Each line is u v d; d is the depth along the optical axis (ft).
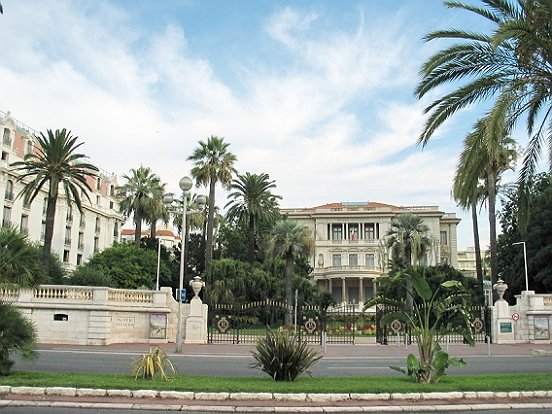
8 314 40.75
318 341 104.88
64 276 153.89
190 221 225.56
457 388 37.96
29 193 121.60
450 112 56.44
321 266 303.48
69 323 89.56
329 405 33.99
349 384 39.58
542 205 147.13
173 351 78.89
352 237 309.63
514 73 53.72
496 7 52.19
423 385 39.45
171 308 99.25
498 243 173.88
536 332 107.04
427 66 54.29
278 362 41.50
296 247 136.67
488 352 82.23
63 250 216.95
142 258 184.85
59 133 122.42
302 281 174.19
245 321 117.08
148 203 189.37
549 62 50.29
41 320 89.35
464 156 55.21
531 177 59.52
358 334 124.16
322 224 311.88
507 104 48.78
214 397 34.86
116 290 93.66
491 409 34.04
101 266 178.91
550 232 146.30
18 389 34.81
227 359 68.64
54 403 32.76
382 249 238.48
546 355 80.69
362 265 294.05
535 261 148.97
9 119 184.44
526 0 49.37
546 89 52.85
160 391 35.14
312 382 40.70
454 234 317.22
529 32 46.98
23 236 44.37
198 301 100.12
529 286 156.46
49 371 47.21
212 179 158.51
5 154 182.70
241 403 34.01
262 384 38.88
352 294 290.76
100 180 255.29
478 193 149.18
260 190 176.45
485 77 53.83
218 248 239.09
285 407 33.27
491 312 110.73
